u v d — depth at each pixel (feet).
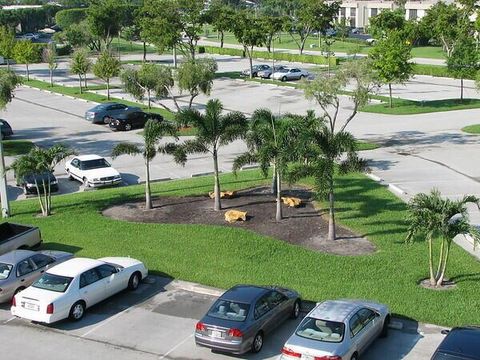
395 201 83.25
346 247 68.13
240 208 82.64
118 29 273.54
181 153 82.07
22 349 50.49
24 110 174.40
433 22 232.32
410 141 123.44
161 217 80.89
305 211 80.38
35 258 61.62
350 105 163.63
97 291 56.65
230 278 61.72
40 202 85.10
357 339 44.68
